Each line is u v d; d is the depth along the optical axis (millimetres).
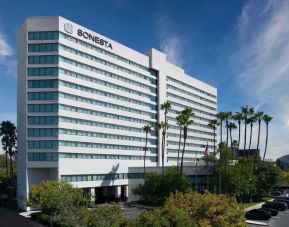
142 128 101375
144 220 24562
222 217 27812
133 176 92938
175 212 26219
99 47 86875
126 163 93375
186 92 128375
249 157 97812
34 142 74562
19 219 56219
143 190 79062
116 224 27156
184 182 75188
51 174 75562
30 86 75750
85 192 80000
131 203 82312
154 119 107500
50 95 75250
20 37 79500
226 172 80625
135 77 99375
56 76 75375
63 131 75625
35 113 75062
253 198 88375
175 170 81125
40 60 76125
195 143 134500
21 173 75250
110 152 88375
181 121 79562
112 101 90188
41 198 51656
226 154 84438
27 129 74812
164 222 24344
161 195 76125
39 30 76625
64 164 75062
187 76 129500
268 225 51875
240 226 28219
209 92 147625
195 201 30281
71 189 50469
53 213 48344
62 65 76562
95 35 85938
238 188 78438
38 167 74000
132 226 24594
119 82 92875
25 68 76312
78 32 81250
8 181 88625
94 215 28312
